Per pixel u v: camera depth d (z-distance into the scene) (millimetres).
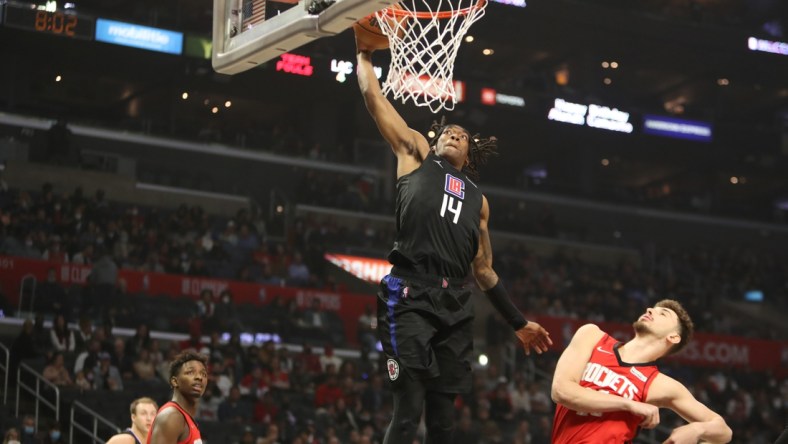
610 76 34500
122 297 18156
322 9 4406
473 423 16688
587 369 4074
